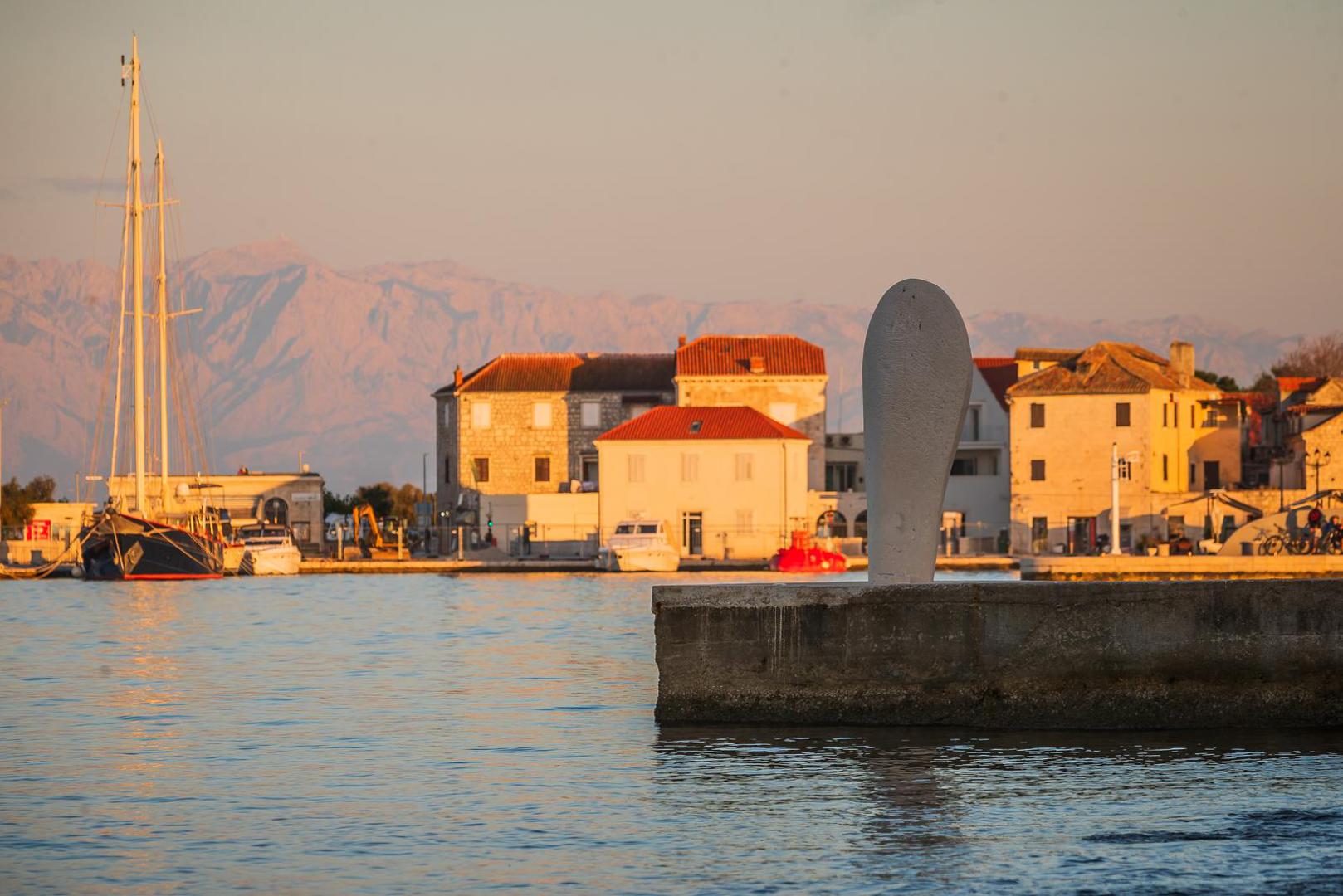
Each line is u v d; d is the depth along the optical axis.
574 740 66.81
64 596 189.38
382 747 66.19
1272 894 43.53
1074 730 65.06
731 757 61.31
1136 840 49.03
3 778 59.91
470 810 54.00
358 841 50.00
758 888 44.59
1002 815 52.16
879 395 69.25
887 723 66.25
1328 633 65.19
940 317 68.94
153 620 146.38
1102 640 65.25
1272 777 57.22
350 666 98.94
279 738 68.81
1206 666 65.19
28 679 92.38
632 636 120.62
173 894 44.66
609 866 46.88
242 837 50.62
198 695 84.00
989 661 65.69
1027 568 190.75
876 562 69.81
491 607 161.12
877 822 51.47
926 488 69.12
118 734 70.12
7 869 47.22
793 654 66.75
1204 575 186.62
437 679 90.62
